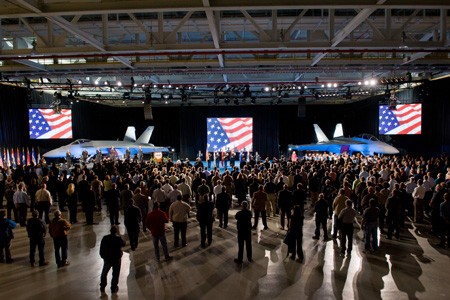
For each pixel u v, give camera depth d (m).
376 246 9.94
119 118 40.66
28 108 24.28
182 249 10.28
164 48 11.76
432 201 11.52
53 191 16.08
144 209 12.08
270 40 11.48
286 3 8.62
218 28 11.44
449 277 8.17
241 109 37.50
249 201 17.70
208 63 16.50
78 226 13.06
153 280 8.07
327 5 8.62
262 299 7.07
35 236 9.07
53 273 8.59
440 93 23.56
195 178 15.44
